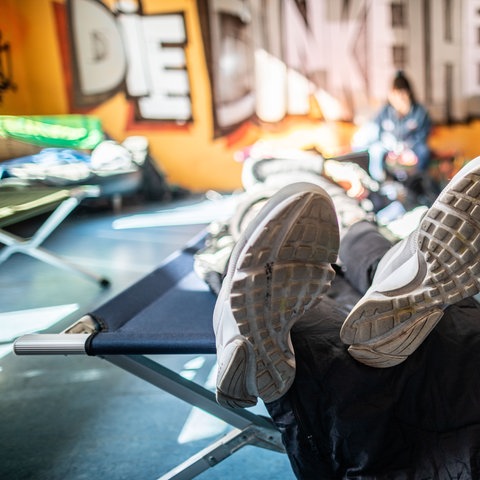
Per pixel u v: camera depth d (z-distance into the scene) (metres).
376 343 0.78
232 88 5.14
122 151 4.25
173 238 3.26
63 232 3.52
